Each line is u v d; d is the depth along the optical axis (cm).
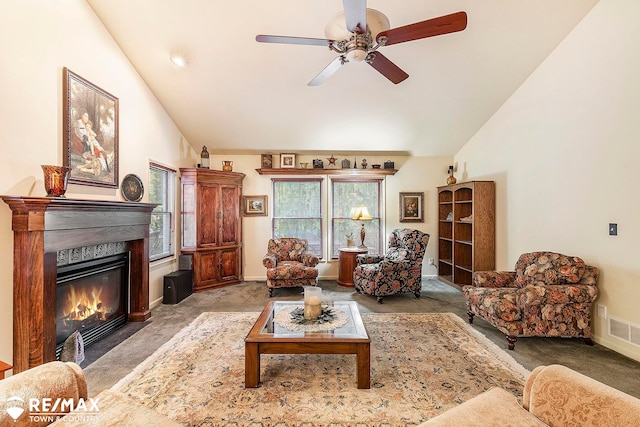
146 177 380
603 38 274
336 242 563
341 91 402
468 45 330
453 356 254
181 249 465
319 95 409
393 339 289
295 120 460
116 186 319
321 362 245
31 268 212
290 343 208
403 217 562
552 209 336
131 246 346
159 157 413
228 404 190
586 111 292
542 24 304
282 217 561
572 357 253
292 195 562
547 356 255
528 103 373
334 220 564
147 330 314
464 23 192
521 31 312
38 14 231
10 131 210
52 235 226
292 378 221
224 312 371
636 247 249
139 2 285
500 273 335
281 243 511
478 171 485
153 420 117
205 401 193
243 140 509
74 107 264
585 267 279
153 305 393
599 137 279
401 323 332
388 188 564
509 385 212
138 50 335
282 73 370
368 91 402
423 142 520
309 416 178
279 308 274
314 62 354
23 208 205
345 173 549
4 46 205
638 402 99
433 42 326
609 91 269
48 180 225
